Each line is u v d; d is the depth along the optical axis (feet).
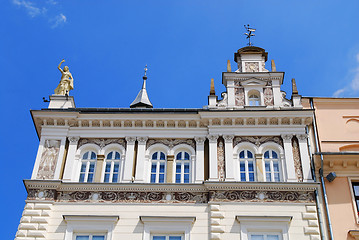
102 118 93.15
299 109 92.12
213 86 98.58
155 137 92.27
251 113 92.17
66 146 91.61
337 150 91.97
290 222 81.05
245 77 98.94
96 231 81.20
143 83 123.24
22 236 80.38
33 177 87.25
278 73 98.68
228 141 90.63
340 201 85.10
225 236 79.87
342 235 81.61
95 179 87.66
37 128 94.99
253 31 111.55
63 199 84.69
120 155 91.09
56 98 98.22
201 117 92.48
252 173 88.22
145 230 80.74
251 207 82.74
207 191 84.99
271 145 90.48
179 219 81.51
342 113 96.63
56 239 80.33
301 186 84.64
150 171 89.20
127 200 84.33
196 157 89.56
